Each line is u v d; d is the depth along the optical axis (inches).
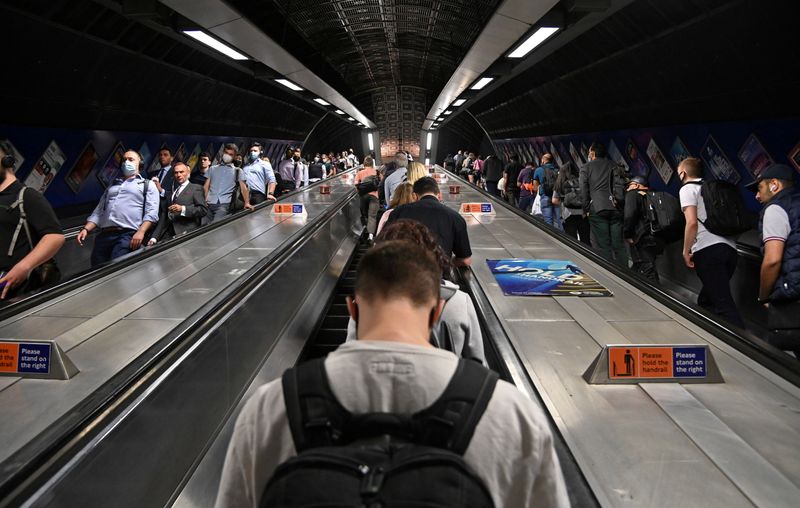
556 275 186.9
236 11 281.6
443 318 88.9
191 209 269.0
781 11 235.8
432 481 29.0
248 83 722.8
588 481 73.9
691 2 283.3
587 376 105.7
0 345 113.8
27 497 67.1
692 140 380.5
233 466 37.2
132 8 298.4
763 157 303.0
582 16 304.2
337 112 928.3
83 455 78.5
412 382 34.7
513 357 117.6
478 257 222.8
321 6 502.6
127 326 144.9
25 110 361.7
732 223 171.0
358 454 30.4
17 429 95.0
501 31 323.3
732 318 172.9
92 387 110.1
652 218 223.9
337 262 322.0
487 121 1117.7
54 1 304.2
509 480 34.6
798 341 147.2
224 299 149.6
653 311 150.1
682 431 86.8
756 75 279.0
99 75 407.8
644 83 397.7
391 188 286.2
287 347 195.2
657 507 68.6
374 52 816.3
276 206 341.4
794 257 145.7
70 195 434.9
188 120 626.2
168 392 107.7
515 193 610.9
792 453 80.3
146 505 98.0
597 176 270.8
